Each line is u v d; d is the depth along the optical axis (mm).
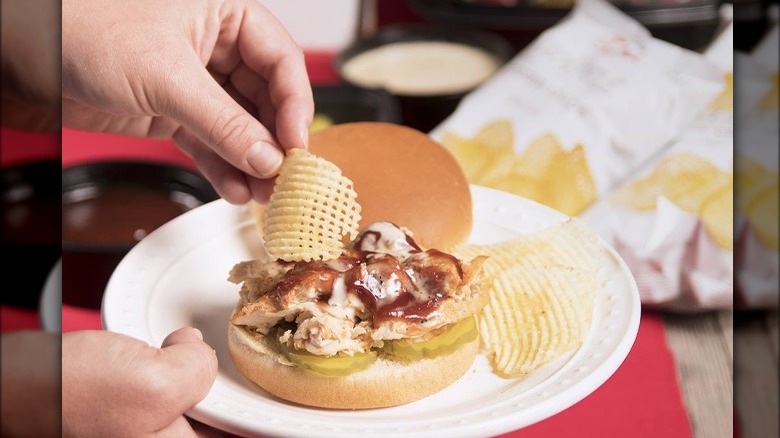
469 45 1077
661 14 974
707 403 658
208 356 578
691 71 850
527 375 592
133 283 657
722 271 718
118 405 565
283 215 586
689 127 817
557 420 637
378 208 685
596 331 611
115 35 656
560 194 800
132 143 945
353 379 573
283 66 719
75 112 746
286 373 578
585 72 874
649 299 721
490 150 842
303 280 584
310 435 541
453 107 937
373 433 542
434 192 696
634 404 647
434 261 601
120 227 805
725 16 976
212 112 644
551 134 829
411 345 579
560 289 636
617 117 832
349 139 730
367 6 1267
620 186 782
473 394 590
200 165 741
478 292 604
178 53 656
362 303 583
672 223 742
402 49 1075
